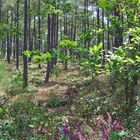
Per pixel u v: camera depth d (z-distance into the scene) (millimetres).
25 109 15375
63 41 4902
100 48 4941
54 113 15141
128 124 6492
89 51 4848
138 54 5047
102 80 15125
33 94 21453
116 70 4762
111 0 5078
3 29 18203
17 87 23719
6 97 18672
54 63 40625
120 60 4723
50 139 5527
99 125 4367
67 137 4203
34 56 4953
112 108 10508
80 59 4941
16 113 12836
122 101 10688
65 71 34406
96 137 4297
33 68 38625
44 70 36656
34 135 9008
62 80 28438
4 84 23609
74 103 17547
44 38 53500
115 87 13555
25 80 25578
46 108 17188
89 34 6656
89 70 4941
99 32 6742
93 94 16234
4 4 45688
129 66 4883
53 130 9016
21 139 9039
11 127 9711
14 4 43812
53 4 6793
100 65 4871
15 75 29016
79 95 19484
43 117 12477
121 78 6676
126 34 6199
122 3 5535
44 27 53812
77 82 24172
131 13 6023
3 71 27719
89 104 13766
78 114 13258
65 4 6750
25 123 10422
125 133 3881
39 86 26750
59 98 19125
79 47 4887
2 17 50000
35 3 38656
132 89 7453
